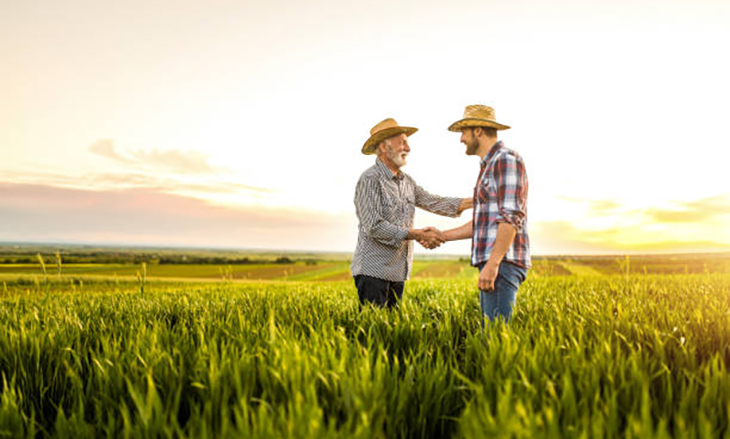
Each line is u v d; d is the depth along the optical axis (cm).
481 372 284
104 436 235
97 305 670
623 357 259
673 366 290
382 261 509
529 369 255
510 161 376
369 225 497
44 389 319
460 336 435
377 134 502
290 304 602
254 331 372
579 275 1119
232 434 186
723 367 234
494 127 404
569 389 212
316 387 247
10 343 375
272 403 228
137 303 681
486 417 186
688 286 806
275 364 262
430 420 244
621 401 229
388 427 220
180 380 263
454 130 422
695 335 360
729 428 201
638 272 1001
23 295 744
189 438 201
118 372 276
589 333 373
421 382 254
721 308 468
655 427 221
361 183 511
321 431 177
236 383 239
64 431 228
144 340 345
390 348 373
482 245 392
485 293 394
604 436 192
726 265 1182
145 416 211
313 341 334
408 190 544
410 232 488
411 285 1097
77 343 370
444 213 571
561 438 179
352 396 216
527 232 394
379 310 454
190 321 530
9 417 238
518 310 490
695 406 219
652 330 347
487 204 391
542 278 1114
